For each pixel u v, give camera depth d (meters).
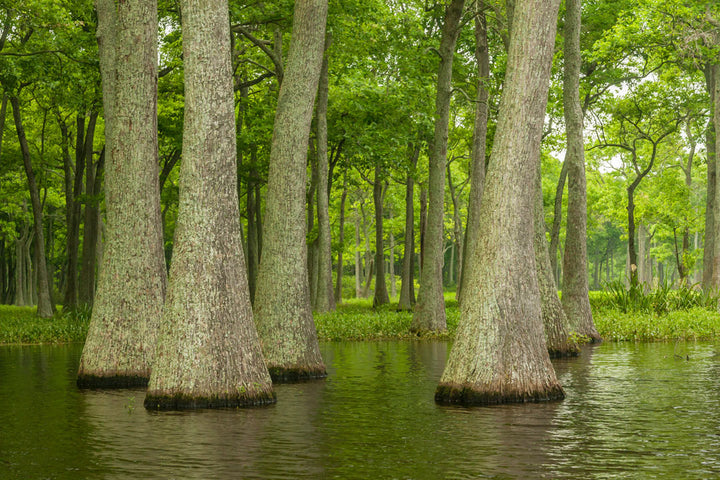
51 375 14.02
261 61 29.86
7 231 45.75
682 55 26.05
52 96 26.05
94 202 26.89
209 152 9.96
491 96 27.03
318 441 7.84
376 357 17.12
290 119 13.41
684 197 40.31
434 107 25.70
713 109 31.94
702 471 6.51
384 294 36.56
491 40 29.59
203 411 9.69
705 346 19.02
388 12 24.23
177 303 10.05
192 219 10.02
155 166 13.09
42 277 31.00
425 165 34.88
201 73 9.96
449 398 10.37
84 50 23.34
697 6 25.05
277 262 13.44
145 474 6.48
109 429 8.55
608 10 29.41
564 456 7.11
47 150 34.19
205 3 9.98
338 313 28.05
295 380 13.05
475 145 27.12
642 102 34.19
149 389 10.11
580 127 20.50
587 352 17.69
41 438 8.05
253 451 7.38
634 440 7.82
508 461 6.91
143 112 12.89
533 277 10.50
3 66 22.17
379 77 25.83
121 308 12.63
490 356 10.28
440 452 7.30
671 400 10.49
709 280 32.94
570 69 20.30
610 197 43.34
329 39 24.72
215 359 10.03
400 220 51.69
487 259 10.38
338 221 46.69
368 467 6.70
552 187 54.16
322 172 27.09
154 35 13.12
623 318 22.58
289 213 13.47
